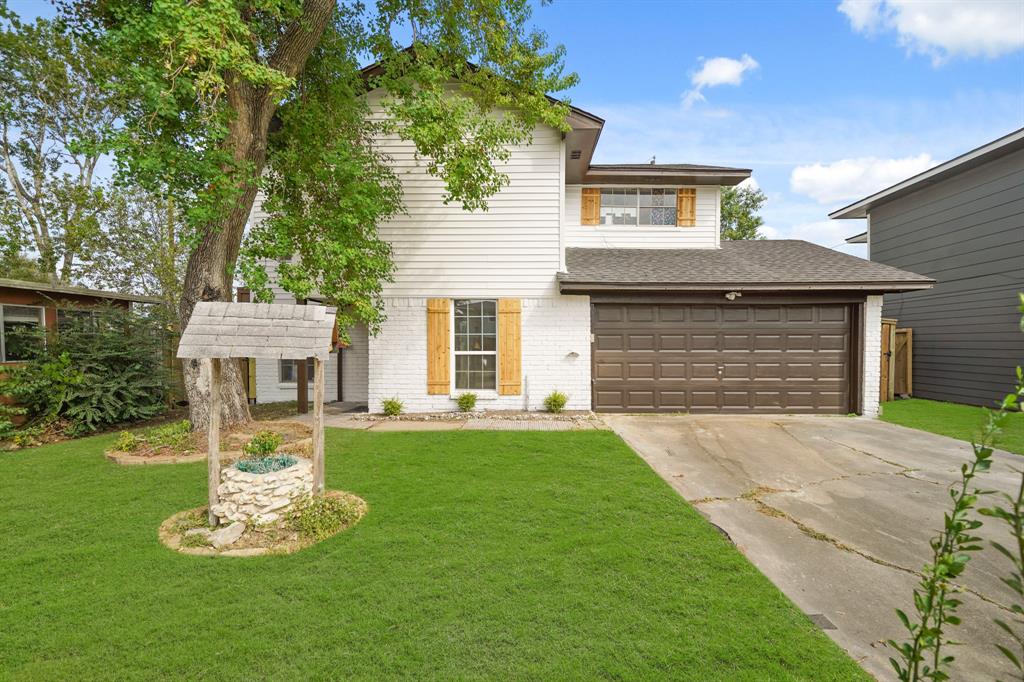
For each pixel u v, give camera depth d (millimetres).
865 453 6512
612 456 6117
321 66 8398
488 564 3338
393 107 7980
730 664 2336
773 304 9383
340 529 3934
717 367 9453
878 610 2881
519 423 8383
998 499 4750
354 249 7820
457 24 8633
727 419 8859
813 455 6418
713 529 3938
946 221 11539
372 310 8164
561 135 9422
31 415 7879
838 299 9250
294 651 2459
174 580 3164
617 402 9523
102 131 5762
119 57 6148
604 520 4102
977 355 10703
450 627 2639
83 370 8016
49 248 17625
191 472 5500
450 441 6938
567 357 9461
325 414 9562
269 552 3533
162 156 6020
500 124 8773
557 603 2859
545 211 9492
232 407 7207
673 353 9477
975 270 10758
